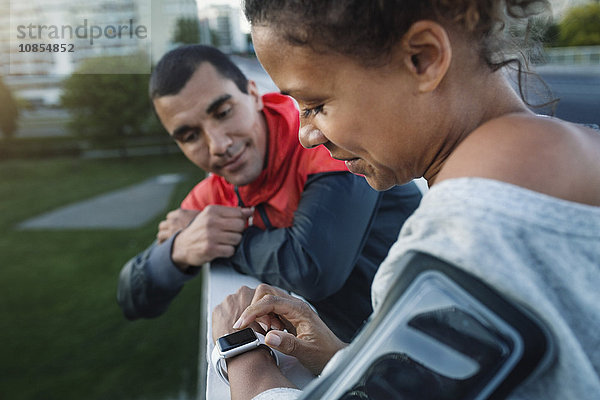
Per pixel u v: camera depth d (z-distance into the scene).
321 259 1.09
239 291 0.94
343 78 0.47
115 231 9.66
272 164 1.23
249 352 0.76
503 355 0.37
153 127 18.52
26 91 17.67
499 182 0.41
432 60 0.46
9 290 7.08
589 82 9.91
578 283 0.40
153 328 5.58
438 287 0.39
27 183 15.18
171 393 4.27
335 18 0.44
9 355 5.28
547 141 0.45
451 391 0.39
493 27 0.49
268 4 0.47
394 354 0.40
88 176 15.87
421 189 1.37
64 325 5.90
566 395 0.40
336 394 0.42
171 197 12.31
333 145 0.57
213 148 1.18
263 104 1.28
